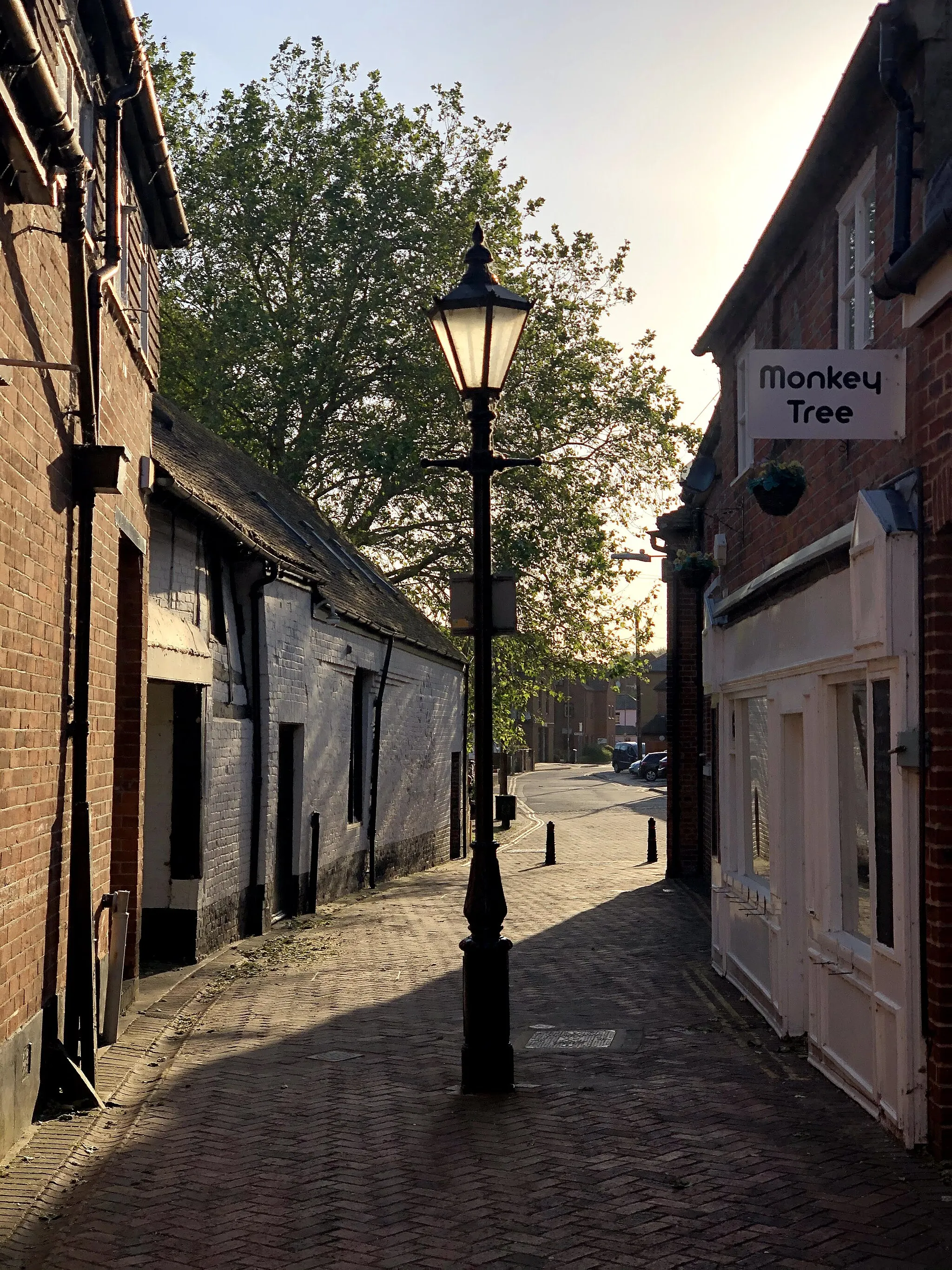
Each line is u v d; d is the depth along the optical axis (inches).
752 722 407.8
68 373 269.9
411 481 1074.1
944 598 230.1
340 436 1104.2
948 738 227.9
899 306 258.8
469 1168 228.2
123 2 291.7
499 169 1123.3
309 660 621.3
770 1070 303.0
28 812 240.1
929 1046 232.2
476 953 287.6
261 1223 201.6
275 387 1067.9
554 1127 254.4
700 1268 181.2
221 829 490.9
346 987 416.2
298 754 615.2
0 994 223.1
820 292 334.6
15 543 226.1
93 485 274.2
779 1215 201.5
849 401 252.1
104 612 313.0
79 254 266.4
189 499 416.2
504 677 1227.9
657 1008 381.7
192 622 451.8
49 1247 192.2
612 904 650.8
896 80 243.3
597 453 1151.6
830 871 298.8
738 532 440.1
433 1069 306.2
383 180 1077.1
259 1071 304.0
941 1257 183.5
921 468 239.3
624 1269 181.2
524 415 1093.1
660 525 738.2
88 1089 266.1
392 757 834.8
